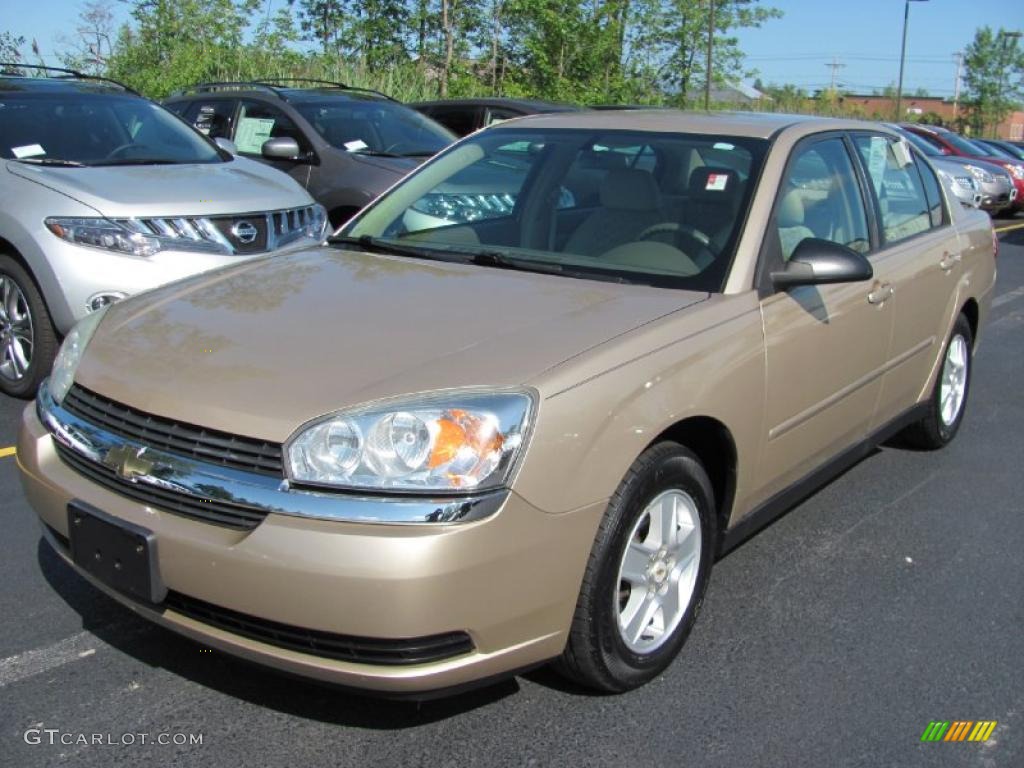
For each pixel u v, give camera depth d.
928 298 4.78
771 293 3.53
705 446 3.39
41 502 3.02
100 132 6.77
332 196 8.88
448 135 10.02
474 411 2.60
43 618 3.46
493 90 24.58
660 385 2.96
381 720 2.96
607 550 2.82
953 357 5.40
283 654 2.60
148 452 2.75
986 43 64.25
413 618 2.48
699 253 3.55
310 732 2.90
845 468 4.43
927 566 4.13
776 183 3.75
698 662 3.33
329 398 2.64
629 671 3.04
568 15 25.39
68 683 3.10
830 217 4.11
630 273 3.54
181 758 2.77
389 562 2.45
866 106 77.12
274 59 19.41
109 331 3.25
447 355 2.81
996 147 23.80
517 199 4.06
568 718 2.99
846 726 3.01
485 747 2.85
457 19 24.98
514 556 2.59
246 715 2.96
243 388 2.73
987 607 3.79
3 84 7.03
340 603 2.47
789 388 3.59
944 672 3.33
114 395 2.89
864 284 4.09
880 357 4.32
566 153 4.14
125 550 2.73
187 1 19.50
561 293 3.34
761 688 3.19
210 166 6.73
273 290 3.45
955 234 5.21
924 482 5.09
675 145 4.00
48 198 5.69
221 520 2.62
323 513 2.50
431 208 4.20
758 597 3.81
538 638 2.73
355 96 10.08
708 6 29.97
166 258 5.71
